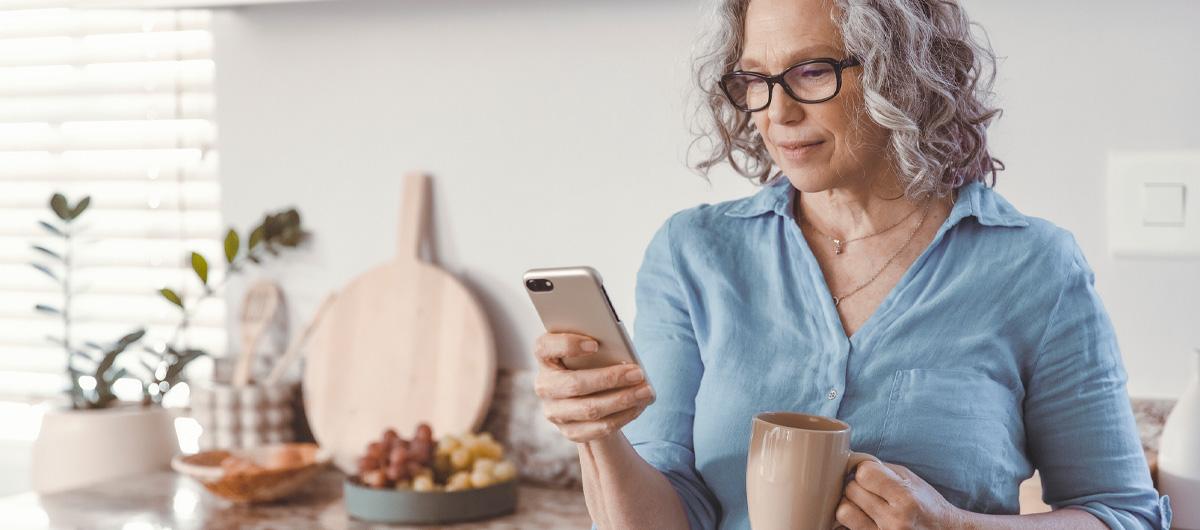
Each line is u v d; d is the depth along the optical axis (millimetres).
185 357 1871
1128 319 1442
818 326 1051
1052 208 1468
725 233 1134
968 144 1069
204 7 1777
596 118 1695
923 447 1000
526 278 880
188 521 1575
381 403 1815
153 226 2002
